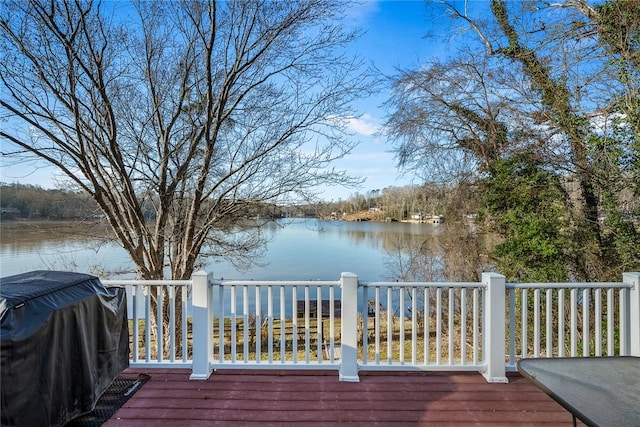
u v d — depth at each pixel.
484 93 7.64
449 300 3.34
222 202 8.32
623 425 1.46
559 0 6.52
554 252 6.14
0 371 1.80
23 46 6.08
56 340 2.17
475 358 3.33
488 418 2.57
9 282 2.34
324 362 3.40
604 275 5.94
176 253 8.35
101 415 2.61
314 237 15.70
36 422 2.00
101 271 8.04
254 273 11.57
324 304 10.07
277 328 10.26
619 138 5.60
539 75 6.59
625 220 5.71
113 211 7.52
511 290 3.28
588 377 1.90
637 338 3.23
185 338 3.46
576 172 6.29
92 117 6.93
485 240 8.01
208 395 2.90
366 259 14.22
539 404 2.77
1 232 7.69
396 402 2.80
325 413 2.64
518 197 6.72
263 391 2.97
